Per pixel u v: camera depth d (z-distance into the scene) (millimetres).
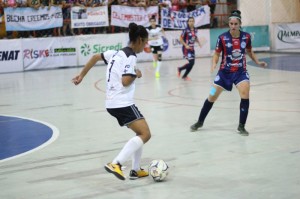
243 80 7672
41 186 5438
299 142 7070
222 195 4891
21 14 20766
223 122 8781
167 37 24219
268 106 10289
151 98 11961
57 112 10531
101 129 8547
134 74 5219
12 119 9867
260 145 6973
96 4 22344
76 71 20000
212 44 25688
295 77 15477
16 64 20500
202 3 25406
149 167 5516
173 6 24469
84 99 12336
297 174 5496
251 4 27562
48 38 21188
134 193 5086
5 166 6336
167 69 19594
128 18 23250
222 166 5961
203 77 16438
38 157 6746
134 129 5426
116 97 5359
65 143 7562
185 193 5012
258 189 5023
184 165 6082
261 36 27250
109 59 5523
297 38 27391
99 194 5098
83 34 22703
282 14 28047
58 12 21562
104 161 6430
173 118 9336
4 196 5129
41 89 14633
